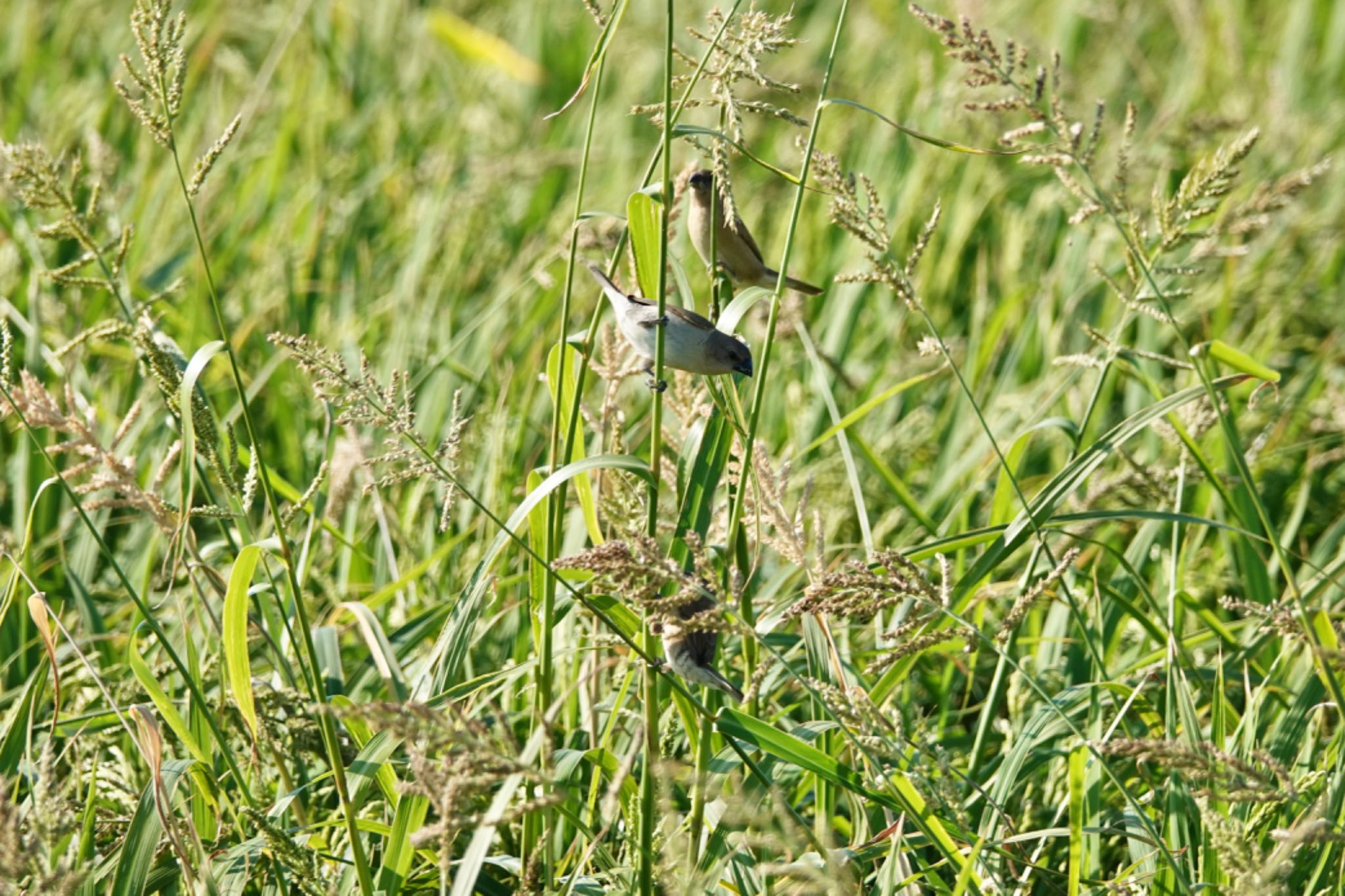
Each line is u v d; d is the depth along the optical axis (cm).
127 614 1112
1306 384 1428
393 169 1927
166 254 1666
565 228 1716
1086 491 1138
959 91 1888
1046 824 893
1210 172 896
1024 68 884
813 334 1521
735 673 974
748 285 1192
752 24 740
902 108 2136
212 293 773
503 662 1027
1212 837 668
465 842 855
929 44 2338
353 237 1758
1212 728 828
